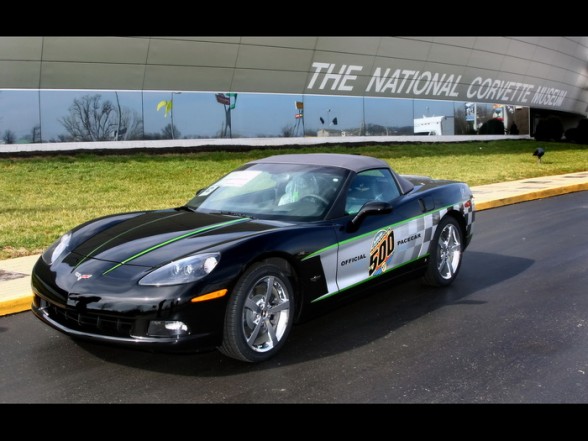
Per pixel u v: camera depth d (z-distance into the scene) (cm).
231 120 2130
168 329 352
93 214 1019
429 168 1959
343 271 449
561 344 426
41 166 1520
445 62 2831
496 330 458
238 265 370
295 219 450
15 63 1656
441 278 579
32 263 689
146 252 388
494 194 1352
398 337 443
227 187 510
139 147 1906
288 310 405
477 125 3183
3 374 375
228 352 379
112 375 372
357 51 2397
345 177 487
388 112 2652
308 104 2345
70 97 1781
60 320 385
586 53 3850
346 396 343
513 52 3191
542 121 3866
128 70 1856
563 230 923
